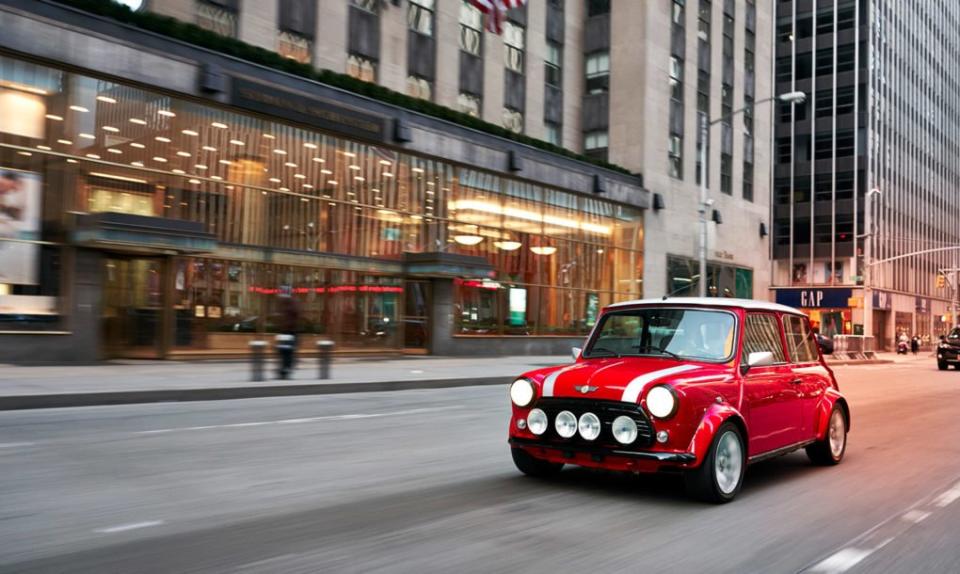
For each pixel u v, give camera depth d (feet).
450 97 98.02
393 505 19.20
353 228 81.05
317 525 17.12
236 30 75.41
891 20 228.22
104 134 61.21
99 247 59.36
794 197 220.23
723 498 19.66
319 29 82.33
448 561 14.55
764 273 151.74
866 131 209.87
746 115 147.64
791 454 28.94
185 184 66.69
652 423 18.84
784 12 225.35
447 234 91.35
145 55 62.39
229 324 70.33
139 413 37.83
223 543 15.56
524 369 73.72
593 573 13.99
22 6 55.93
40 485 20.90
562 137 118.73
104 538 15.83
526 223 102.22
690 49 130.11
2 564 14.02
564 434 20.02
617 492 20.92
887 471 25.31
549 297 105.40
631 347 23.03
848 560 15.23
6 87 55.77
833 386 27.07
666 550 15.56
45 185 57.93
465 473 23.61
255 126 72.23
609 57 122.42
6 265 55.83
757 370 22.29
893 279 221.87
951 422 39.47
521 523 17.53
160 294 65.87
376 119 80.89
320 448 28.17
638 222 120.26
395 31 90.99
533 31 112.68
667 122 124.26
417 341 90.17
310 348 77.36
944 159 265.75
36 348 57.21
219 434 31.19
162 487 20.90
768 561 15.01
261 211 72.69
